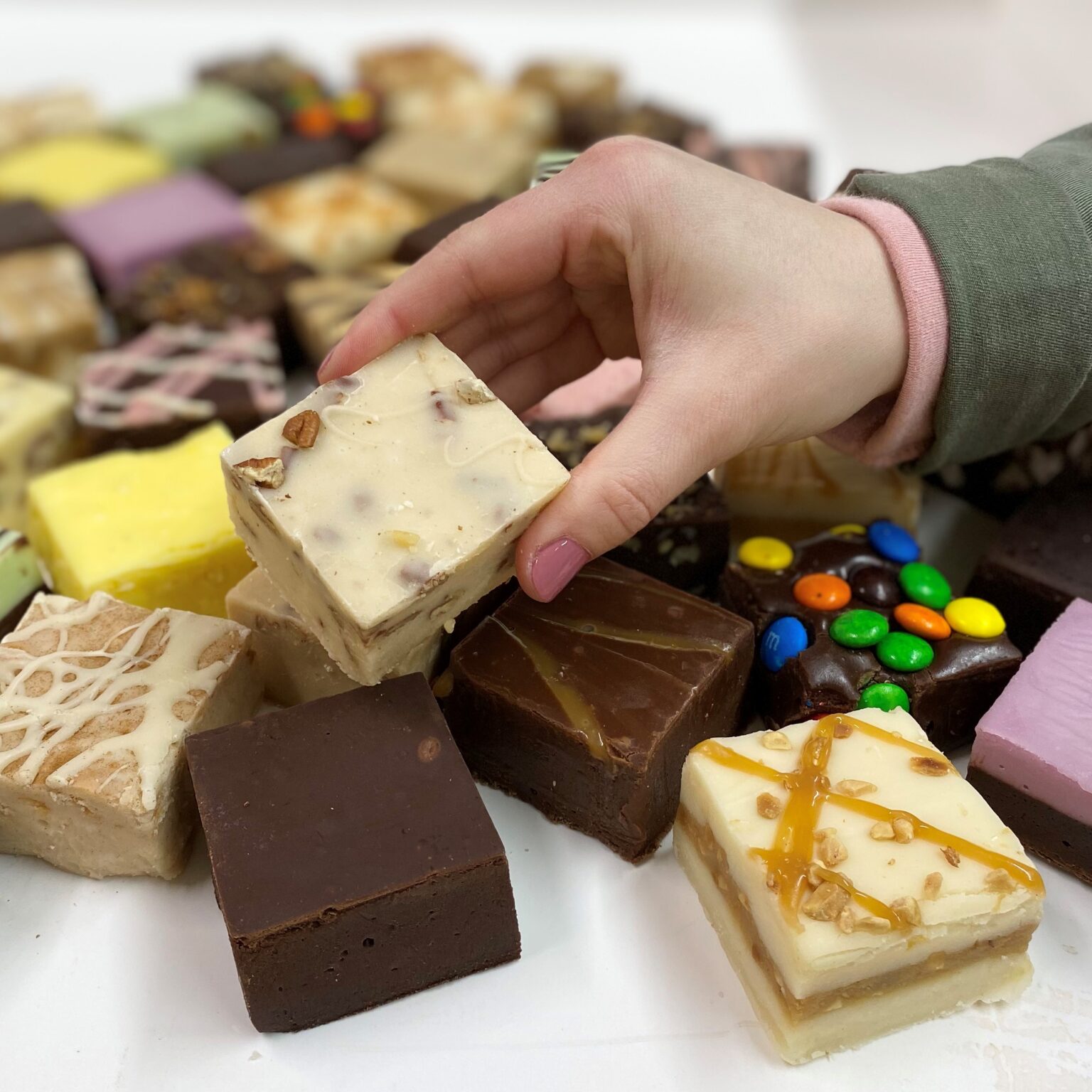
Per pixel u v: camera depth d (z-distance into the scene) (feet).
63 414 1.20
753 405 0.77
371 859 0.71
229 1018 0.75
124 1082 0.71
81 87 1.98
